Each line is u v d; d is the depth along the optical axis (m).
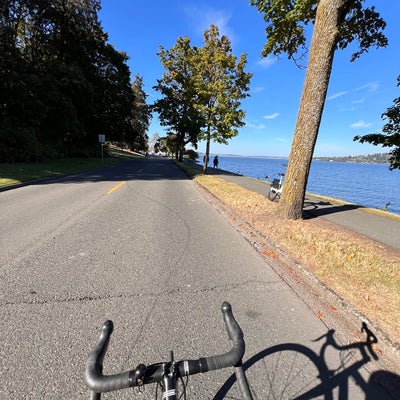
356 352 2.43
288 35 7.17
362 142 9.06
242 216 6.95
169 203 8.81
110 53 34.22
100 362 1.03
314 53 5.55
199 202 9.25
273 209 7.22
